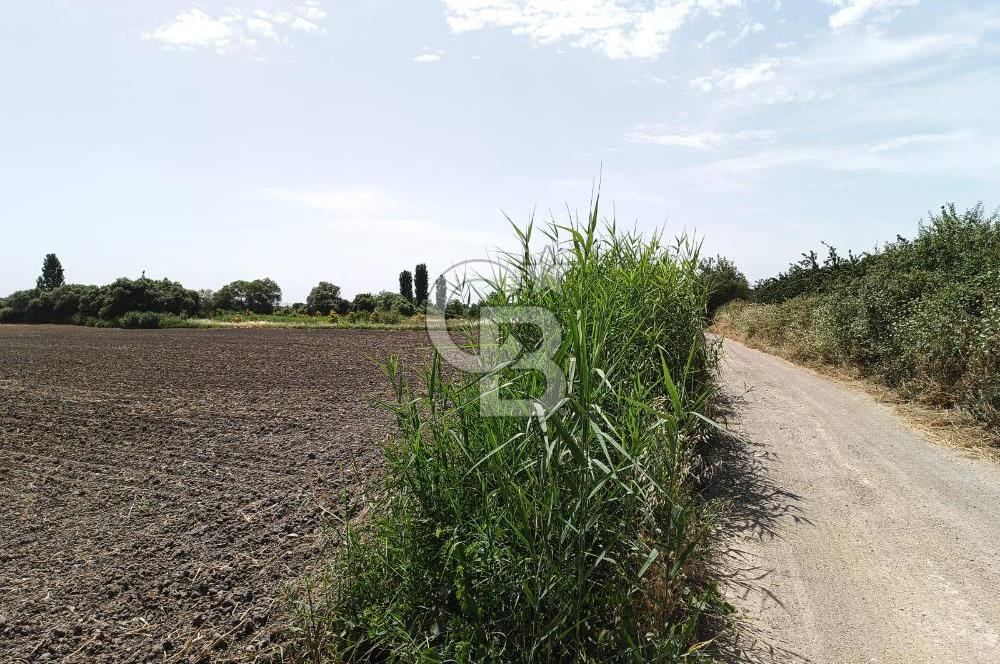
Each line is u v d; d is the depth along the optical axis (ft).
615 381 10.80
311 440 20.40
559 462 7.77
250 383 32.48
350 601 9.09
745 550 11.85
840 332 31.37
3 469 17.84
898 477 15.65
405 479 9.22
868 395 24.99
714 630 9.19
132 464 18.24
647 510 8.74
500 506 8.40
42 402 27.40
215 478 16.76
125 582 11.10
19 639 9.48
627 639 7.36
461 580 7.92
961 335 22.21
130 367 39.40
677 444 9.73
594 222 11.20
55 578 11.35
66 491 16.01
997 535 12.51
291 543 12.42
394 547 9.04
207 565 11.64
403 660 7.81
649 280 16.71
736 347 43.80
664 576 8.79
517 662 7.30
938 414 21.15
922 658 8.77
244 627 9.48
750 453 17.33
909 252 34.71
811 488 14.89
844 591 10.45
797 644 9.01
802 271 54.85
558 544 7.74
